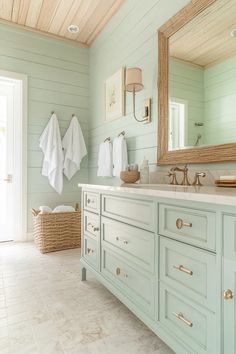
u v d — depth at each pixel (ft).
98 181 9.87
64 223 8.77
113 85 8.52
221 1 4.68
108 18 8.73
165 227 3.44
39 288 5.80
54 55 10.05
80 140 10.21
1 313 4.72
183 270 3.12
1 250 8.53
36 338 4.00
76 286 5.95
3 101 9.59
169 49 5.89
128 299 4.29
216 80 4.84
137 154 7.23
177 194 3.11
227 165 4.61
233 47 4.52
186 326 3.09
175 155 5.69
